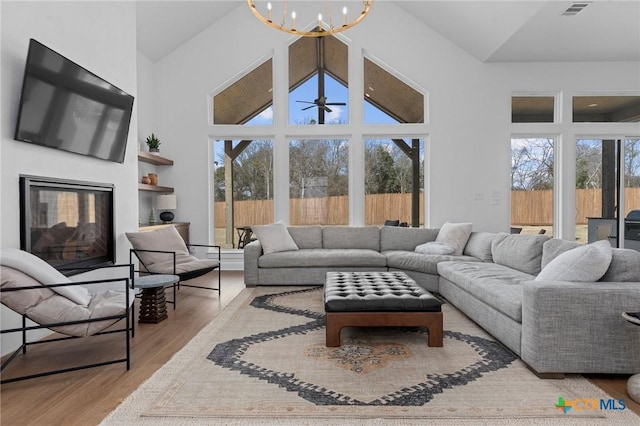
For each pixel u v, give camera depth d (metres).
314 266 4.67
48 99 2.87
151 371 2.26
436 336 2.63
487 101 5.85
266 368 2.29
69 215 3.28
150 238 4.10
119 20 4.08
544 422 1.71
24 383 2.10
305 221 6.08
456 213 5.89
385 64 5.97
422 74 5.91
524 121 5.98
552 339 2.13
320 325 3.14
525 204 5.98
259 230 5.00
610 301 2.11
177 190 5.98
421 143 6.04
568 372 2.13
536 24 4.55
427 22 5.80
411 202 6.05
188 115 5.96
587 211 5.91
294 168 6.09
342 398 1.91
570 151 5.86
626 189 5.91
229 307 3.72
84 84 3.29
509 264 3.73
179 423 1.70
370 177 6.06
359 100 5.94
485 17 4.88
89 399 1.92
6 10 2.59
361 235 5.34
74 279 3.30
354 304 2.63
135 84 4.40
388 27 5.92
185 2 5.15
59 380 2.14
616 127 5.83
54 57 2.90
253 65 6.05
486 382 2.09
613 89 5.79
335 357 2.45
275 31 5.95
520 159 5.99
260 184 6.12
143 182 5.35
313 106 5.88
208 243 6.01
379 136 6.02
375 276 3.52
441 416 1.75
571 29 4.69
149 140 5.51
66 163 3.21
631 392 1.90
